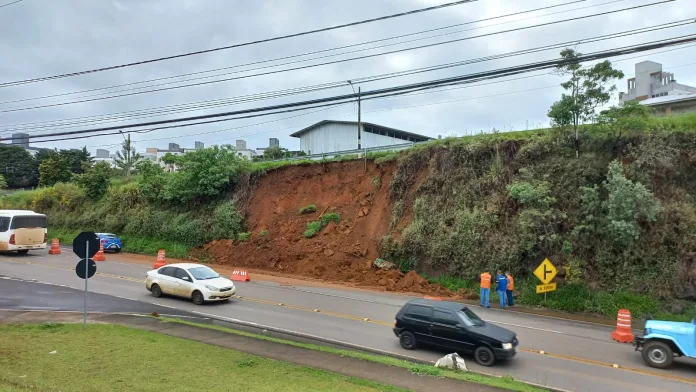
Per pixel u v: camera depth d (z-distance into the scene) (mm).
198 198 37156
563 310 19156
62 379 8734
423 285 23109
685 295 17750
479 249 22672
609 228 19328
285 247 29938
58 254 32906
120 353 10586
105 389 8242
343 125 53344
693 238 18406
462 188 25266
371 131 53938
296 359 10742
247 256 30797
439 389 9008
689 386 10617
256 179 35781
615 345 14023
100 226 41281
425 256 24547
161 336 12414
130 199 40844
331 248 28266
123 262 30297
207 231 34656
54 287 20281
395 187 28875
